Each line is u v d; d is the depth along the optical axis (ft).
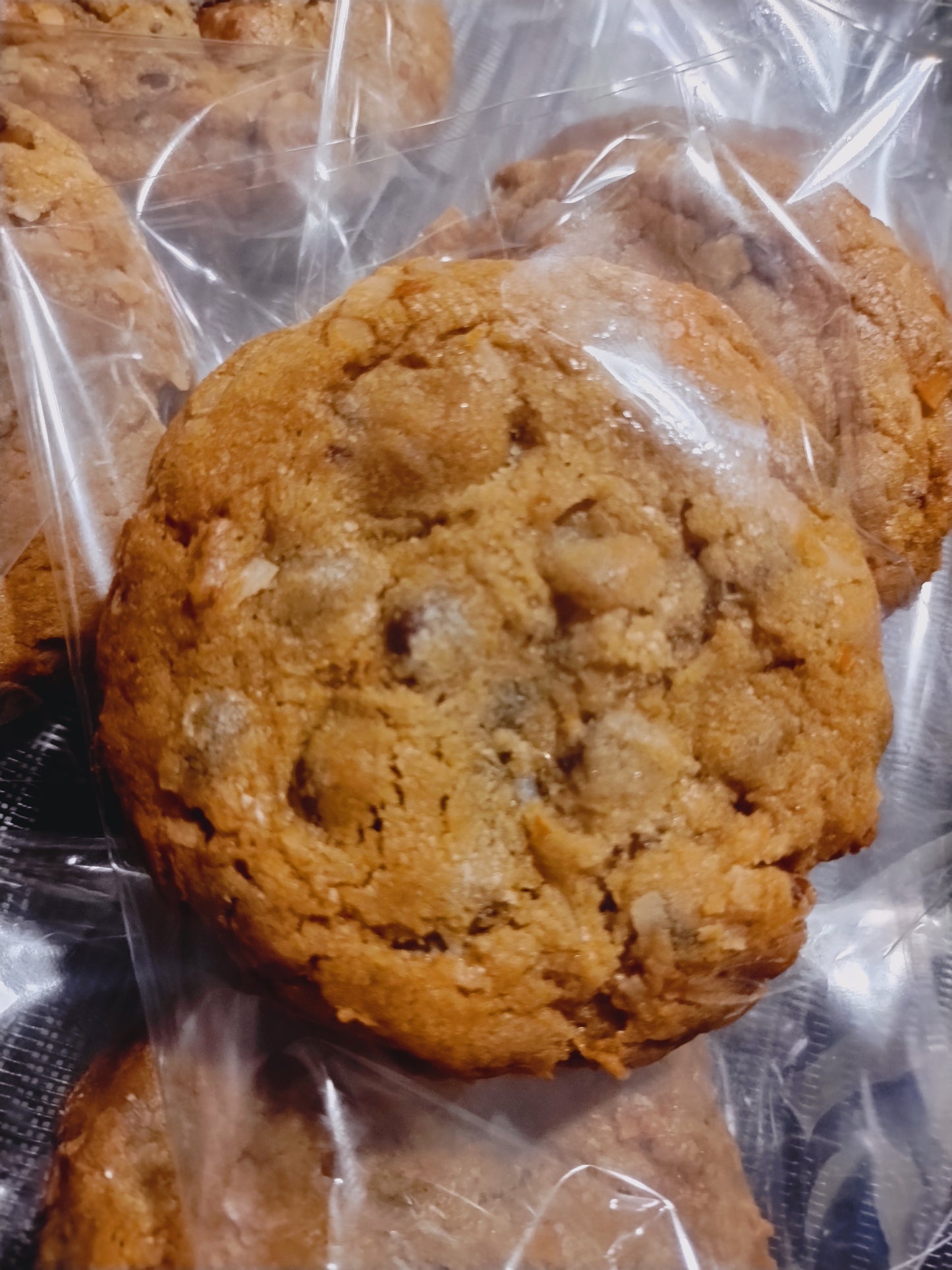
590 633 0.36
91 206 0.51
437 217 0.57
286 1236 0.39
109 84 0.56
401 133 0.58
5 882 0.48
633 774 0.36
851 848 0.40
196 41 0.58
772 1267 0.43
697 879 0.36
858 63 0.59
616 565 0.36
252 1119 0.40
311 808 0.36
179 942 0.43
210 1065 0.41
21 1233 0.41
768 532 0.37
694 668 0.36
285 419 0.38
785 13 0.60
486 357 0.38
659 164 0.50
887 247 0.50
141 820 0.38
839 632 0.38
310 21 0.61
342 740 0.35
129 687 0.38
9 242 0.48
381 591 0.36
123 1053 0.44
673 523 0.37
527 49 0.67
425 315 0.39
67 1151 0.41
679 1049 0.45
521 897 0.36
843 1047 0.49
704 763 0.37
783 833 0.37
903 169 0.57
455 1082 0.40
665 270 0.48
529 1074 0.38
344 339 0.39
